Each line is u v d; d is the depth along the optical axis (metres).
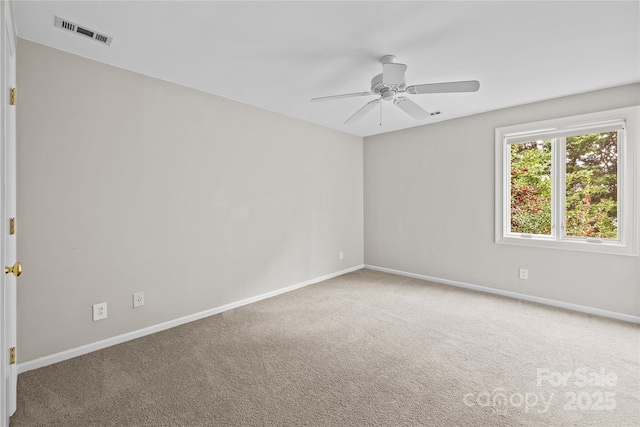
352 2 1.73
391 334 2.68
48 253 2.18
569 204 3.32
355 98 3.27
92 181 2.37
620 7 1.78
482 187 3.83
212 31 2.01
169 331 2.75
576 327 2.80
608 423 1.61
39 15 1.82
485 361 2.23
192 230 2.98
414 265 4.53
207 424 1.63
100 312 2.42
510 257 3.64
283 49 2.24
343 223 4.75
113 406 1.76
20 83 2.05
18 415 1.68
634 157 2.86
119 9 1.77
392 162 4.73
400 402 1.79
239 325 2.88
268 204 3.68
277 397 1.84
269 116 3.67
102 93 2.42
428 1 1.73
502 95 3.18
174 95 2.84
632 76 2.72
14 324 1.74
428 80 2.79
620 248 2.95
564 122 3.20
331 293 3.83
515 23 1.94
